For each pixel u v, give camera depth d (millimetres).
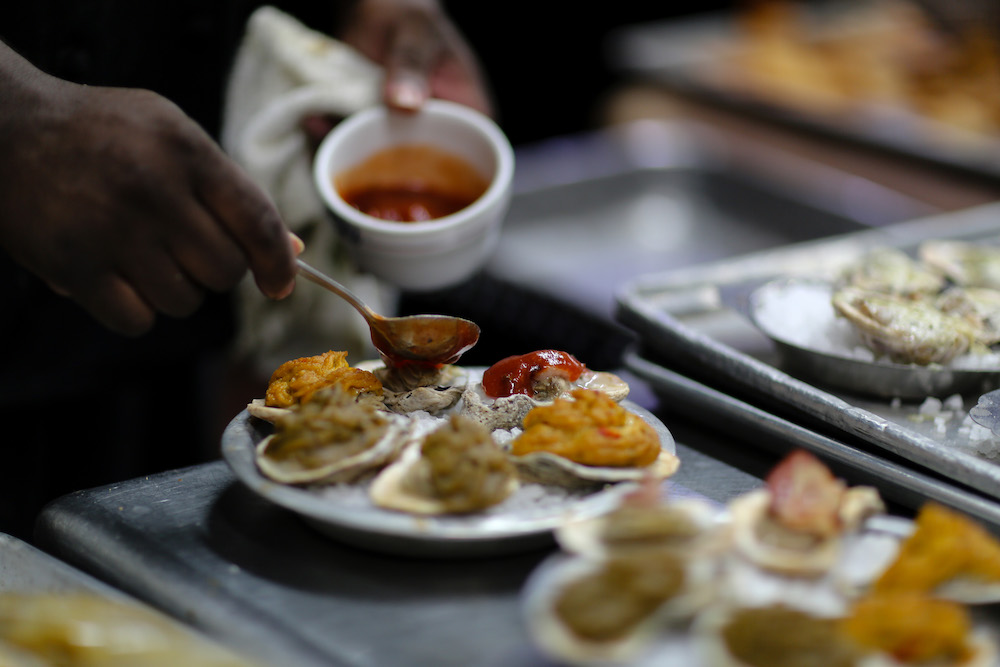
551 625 456
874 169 2025
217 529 621
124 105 744
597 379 720
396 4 1271
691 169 2082
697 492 689
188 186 742
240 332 1406
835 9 2883
